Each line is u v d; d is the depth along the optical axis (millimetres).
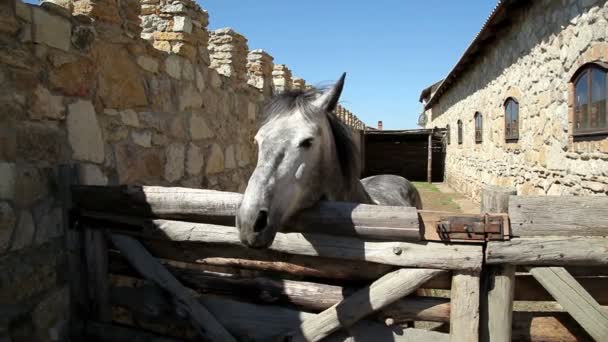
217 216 2168
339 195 2211
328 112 2094
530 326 1881
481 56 10047
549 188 5762
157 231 2289
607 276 1812
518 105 7164
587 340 1842
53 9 2418
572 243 1621
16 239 2170
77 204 2484
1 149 2088
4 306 2098
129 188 2334
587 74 4590
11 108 2146
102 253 2496
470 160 11625
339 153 2227
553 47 5555
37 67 2314
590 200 1622
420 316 1917
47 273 2381
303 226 1947
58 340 2451
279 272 2180
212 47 5211
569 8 5016
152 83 3471
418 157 20109
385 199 3305
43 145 2361
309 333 1997
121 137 3080
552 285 1684
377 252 1836
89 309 2559
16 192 2170
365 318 1990
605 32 4156
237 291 2256
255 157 6160
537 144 6223
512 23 7453
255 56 6305
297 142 1740
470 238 1714
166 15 3930
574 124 4930
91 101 2764
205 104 4438
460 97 13320
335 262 2008
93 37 2766
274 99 1950
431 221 1767
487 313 1772
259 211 1572
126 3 3166
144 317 2480
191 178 4160
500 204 1732
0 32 2074
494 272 1742
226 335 2209
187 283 2377
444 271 1788
